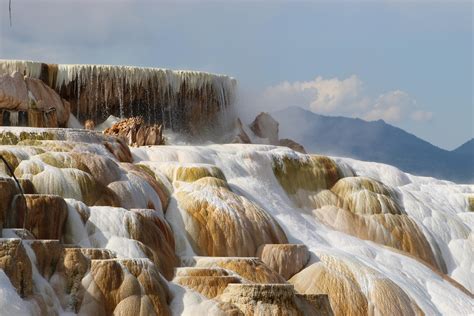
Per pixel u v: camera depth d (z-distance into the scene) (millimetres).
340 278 58656
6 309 42500
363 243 66250
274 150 70812
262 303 48438
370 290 58750
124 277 47125
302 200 69625
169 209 59531
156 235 53312
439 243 71000
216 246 58531
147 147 66875
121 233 52031
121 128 70938
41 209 50062
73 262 46844
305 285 58094
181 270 51594
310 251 60219
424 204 72812
